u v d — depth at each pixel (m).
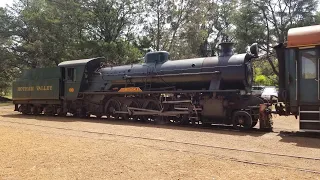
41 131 12.62
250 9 41.38
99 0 37.81
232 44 14.62
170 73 15.70
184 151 8.58
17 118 19.20
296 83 11.68
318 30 11.10
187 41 41.94
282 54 12.47
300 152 8.56
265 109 12.96
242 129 13.27
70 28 38.22
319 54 11.20
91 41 35.84
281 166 7.02
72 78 20.17
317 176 6.27
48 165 7.09
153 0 40.53
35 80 22.08
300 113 11.50
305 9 39.03
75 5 37.34
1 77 46.22
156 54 16.97
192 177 6.18
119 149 8.82
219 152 8.51
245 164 7.21
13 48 42.72
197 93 14.72
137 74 17.20
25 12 39.75
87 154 8.16
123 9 39.25
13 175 6.36
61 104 20.75
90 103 19.41
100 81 19.22
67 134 11.80
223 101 13.61
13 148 8.88
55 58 38.66
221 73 13.91
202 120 14.41
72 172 6.56
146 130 12.95
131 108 17.06
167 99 15.88
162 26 41.66
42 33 38.53
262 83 42.38
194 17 41.50
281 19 40.25
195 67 14.88
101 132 12.30
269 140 10.52
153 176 6.26
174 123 15.70
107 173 6.48
